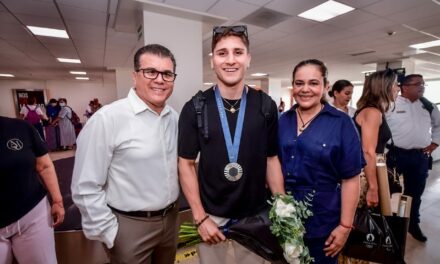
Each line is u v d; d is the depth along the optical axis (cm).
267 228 97
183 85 364
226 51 99
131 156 115
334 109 122
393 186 194
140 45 371
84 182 111
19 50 607
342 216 119
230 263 104
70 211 234
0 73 998
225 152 99
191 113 102
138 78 115
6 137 122
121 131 115
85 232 116
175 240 139
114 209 121
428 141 236
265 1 334
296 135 125
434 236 252
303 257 100
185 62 364
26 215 127
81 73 1022
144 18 338
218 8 347
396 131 237
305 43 553
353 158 116
